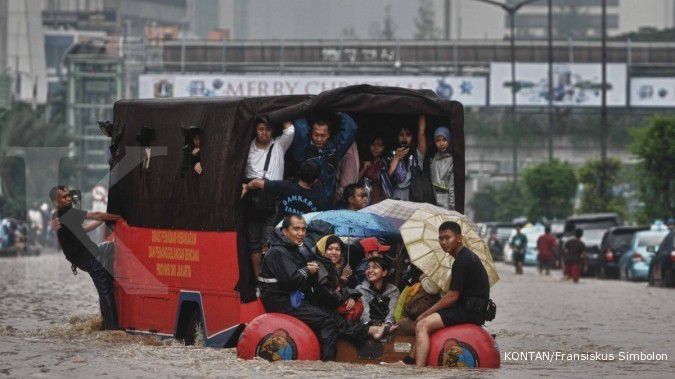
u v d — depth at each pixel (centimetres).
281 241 3047
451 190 3512
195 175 3350
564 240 11100
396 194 3541
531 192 17475
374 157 3584
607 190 15300
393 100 3350
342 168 3481
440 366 2944
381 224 3178
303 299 3033
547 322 4719
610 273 9612
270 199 3222
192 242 3369
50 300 5381
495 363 2969
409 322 3048
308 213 3206
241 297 3186
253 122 3228
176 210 3438
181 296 3412
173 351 3195
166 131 3503
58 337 3628
